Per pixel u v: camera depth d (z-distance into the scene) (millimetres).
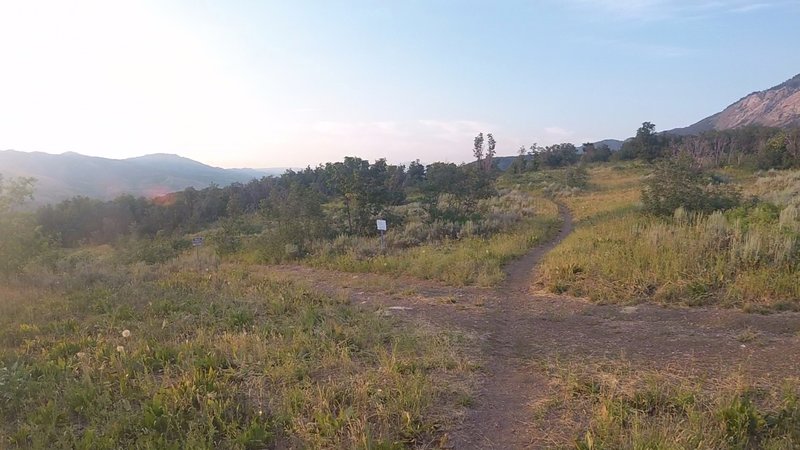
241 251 20250
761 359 5766
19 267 13656
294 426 4445
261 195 53938
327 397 4895
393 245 17312
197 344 6590
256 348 6320
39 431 4453
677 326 7246
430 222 20969
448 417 4625
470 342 6797
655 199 16797
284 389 5145
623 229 14281
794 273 8445
